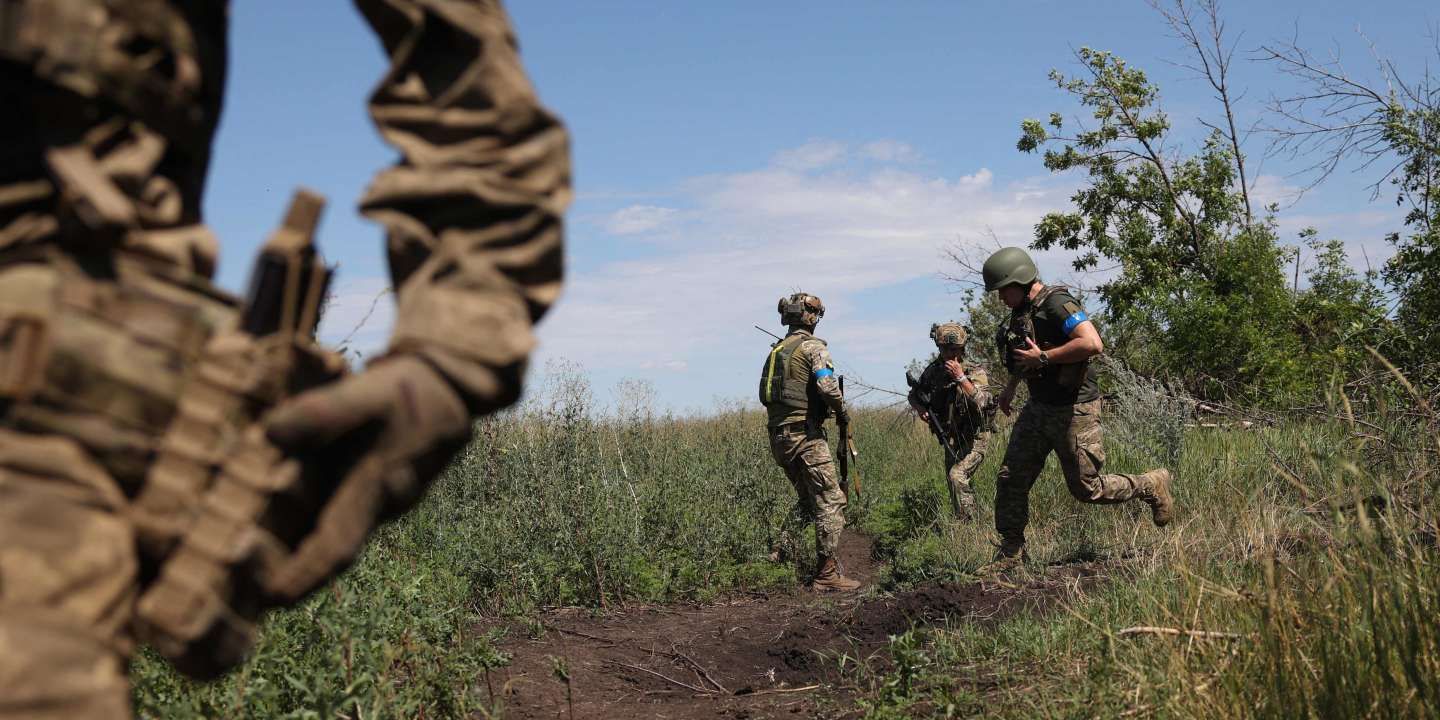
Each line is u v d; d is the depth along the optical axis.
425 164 1.24
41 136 1.18
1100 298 19.20
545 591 6.41
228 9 1.35
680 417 11.84
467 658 4.14
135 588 1.16
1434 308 8.87
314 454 1.14
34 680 1.04
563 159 1.28
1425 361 7.77
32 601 1.07
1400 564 2.96
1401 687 2.58
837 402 7.36
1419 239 9.45
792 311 7.59
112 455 1.13
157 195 1.26
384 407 1.12
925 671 4.09
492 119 1.25
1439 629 2.64
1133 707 3.27
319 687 2.93
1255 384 11.48
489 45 1.26
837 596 6.77
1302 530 4.78
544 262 1.24
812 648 5.34
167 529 1.16
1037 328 6.46
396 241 1.23
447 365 1.15
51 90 1.16
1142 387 8.75
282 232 1.23
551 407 7.57
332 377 1.27
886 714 3.71
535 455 7.13
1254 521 5.15
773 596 7.05
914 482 10.71
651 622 6.21
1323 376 9.65
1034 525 7.34
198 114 1.30
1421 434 3.99
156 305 1.18
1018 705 3.60
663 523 7.81
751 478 8.66
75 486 1.10
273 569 1.13
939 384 8.59
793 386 7.39
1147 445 7.89
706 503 8.20
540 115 1.27
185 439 1.16
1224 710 2.94
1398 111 12.05
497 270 1.21
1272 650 2.93
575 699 4.52
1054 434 6.43
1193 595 3.89
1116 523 6.74
